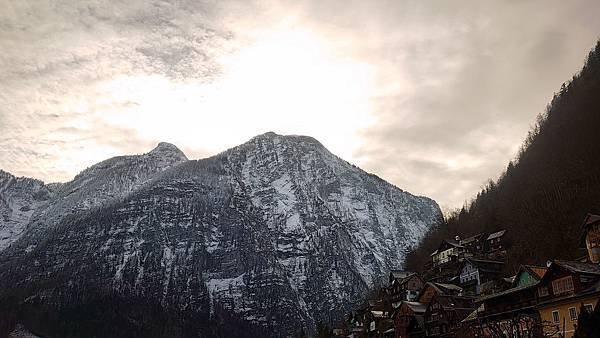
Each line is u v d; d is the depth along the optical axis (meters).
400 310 126.62
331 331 197.88
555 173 167.62
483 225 188.25
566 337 73.19
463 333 86.12
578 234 119.62
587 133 176.25
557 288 76.94
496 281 127.44
